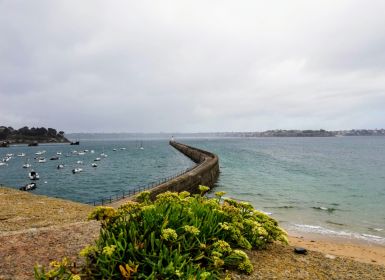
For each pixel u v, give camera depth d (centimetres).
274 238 859
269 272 693
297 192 3428
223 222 792
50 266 609
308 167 6500
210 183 3878
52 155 12562
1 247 678
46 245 700
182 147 12506
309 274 705
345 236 1717
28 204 1546
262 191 3494
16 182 5378
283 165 6900
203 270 588
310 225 1981
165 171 6519
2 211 1334
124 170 6800
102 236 617
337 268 762
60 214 1316
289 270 718
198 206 807
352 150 13925
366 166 6775
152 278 532
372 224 2023
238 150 13612
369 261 1266
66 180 5416
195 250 667
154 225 654
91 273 560
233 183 4166
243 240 777
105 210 635
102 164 8306
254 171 5688
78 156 11638
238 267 686
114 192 4150
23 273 581
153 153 12925
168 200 789
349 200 2955
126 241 607
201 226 715
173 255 605
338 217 2234
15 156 12138
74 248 689
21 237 737
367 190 3603
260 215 914
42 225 1097
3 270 587
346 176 4984
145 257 568
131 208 680
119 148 18125
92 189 4416
